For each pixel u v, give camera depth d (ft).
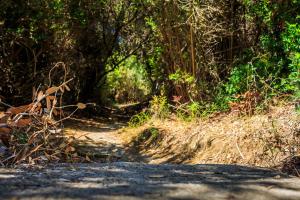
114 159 23.38
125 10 56.75
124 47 62.69
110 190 5.70
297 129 18.74
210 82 33.04
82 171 7.04
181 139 26.27
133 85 77.15
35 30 38.96
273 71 26.71
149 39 51.16
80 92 56.18
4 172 6.70
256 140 19.63
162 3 33.76
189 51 33.22
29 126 10.05
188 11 31.94
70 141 10.61
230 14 32.55
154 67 42.37
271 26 28.73
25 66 41.06
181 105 31.89
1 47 39.29
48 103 10.78
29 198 5.22
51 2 38.27
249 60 30.25
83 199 5.25
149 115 36.68
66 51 44.91
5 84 40.22
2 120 9.64
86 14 47.50
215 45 33.24
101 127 39.40
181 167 7.86
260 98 24.56
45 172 6.85
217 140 22.58
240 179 6.82
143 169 7.48
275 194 5.96
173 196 5.55
